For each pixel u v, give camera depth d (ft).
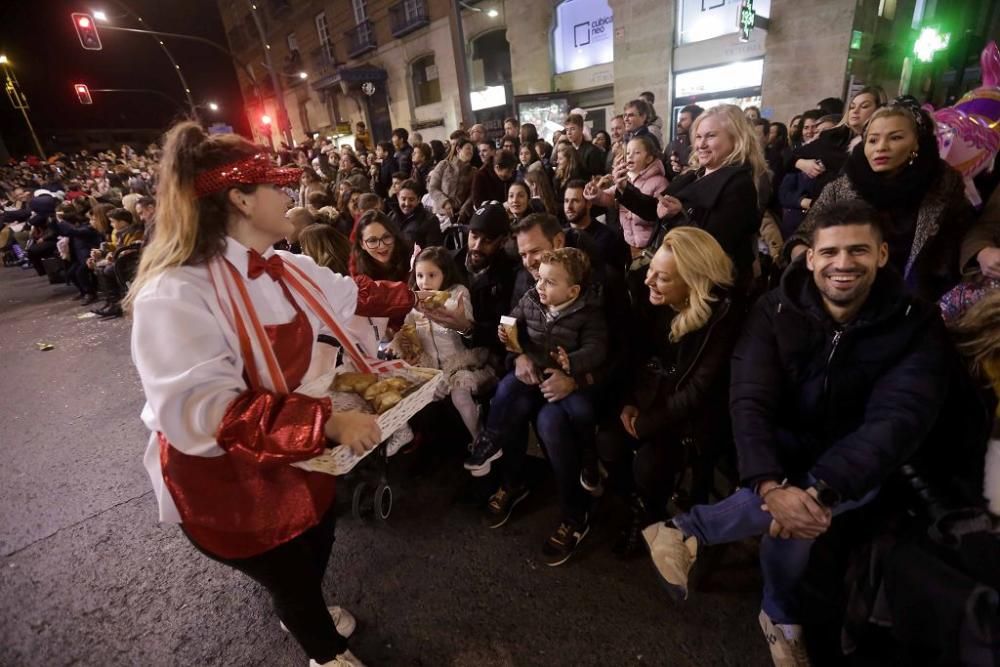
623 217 9.31
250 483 3.52
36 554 7.13
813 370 4.41
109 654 5.53
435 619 5.55
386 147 23.99
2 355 16.53
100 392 12.73
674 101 31.48
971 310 4.15
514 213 10.43
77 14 38.45
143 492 8.38
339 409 3.85
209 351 3.12
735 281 5.34
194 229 3.19
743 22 24.22
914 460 4.29
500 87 46.19
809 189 10.04
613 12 32.22
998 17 36.73
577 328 6.09
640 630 5.18
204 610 5.98
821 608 4.72
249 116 93.66
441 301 6.38
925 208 5.57
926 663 3.73
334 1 58.08
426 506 7.29
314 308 3.90
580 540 6.25
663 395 5.63
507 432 6.39
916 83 36.04
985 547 3.55
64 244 21.95
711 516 4.58
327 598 5.94
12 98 84.84
